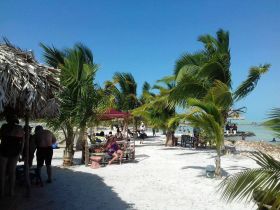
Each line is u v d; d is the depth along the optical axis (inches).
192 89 538.6
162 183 440.8
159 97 895.7
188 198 361.7
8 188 386.3
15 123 351.9
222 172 514.9
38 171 412.5
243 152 800.3
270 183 198.5
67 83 520.7
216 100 475.5
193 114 430.6
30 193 361.1
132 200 353.4
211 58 601.0
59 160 662.5
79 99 546.0
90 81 557.6
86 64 565.0
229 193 209.3
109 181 449.1
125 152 642.2
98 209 319.0
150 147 946.1
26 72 271.1
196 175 494.6
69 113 535.5
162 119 956.6
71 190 391.9
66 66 544.1
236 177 211.3
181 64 686.5
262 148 936.9
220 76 583.5
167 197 367.2
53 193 375.9
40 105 296.8
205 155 741.3
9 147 343.6
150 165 591.8
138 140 1237.7
